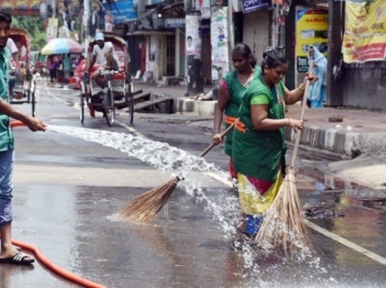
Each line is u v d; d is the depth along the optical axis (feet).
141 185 57.62
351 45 115.65
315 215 48.85
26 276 33.73
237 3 145.07
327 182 62.80
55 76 309.01
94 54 112.47
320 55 125.08
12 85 137.18
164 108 149.28
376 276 35.04
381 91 114.01
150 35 248.73
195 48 149.28
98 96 112.47
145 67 262.47
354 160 71.87
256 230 40.06
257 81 39.58
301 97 42.70
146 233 42.29
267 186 40.11
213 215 47.37
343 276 34.94
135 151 77.92
